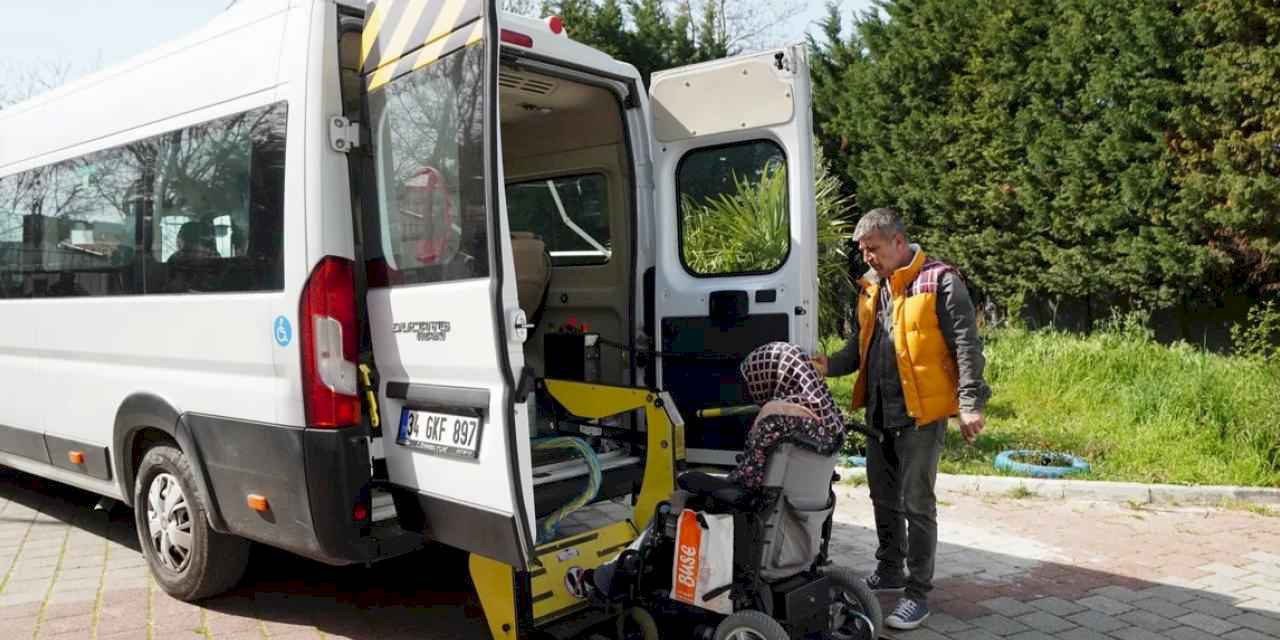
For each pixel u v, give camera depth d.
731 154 4.94
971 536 5.71
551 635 3.84
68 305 4.91
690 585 3.46
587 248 5.36
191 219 4.14
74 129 4.96
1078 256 11.66
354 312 3.65
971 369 4.07
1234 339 10.11
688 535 3.47
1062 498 6.53
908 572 4.61
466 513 3.36
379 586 4.76
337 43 3.65
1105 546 5.54
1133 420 8.23
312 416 3.59
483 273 3.20
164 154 4.30
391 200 3.55
